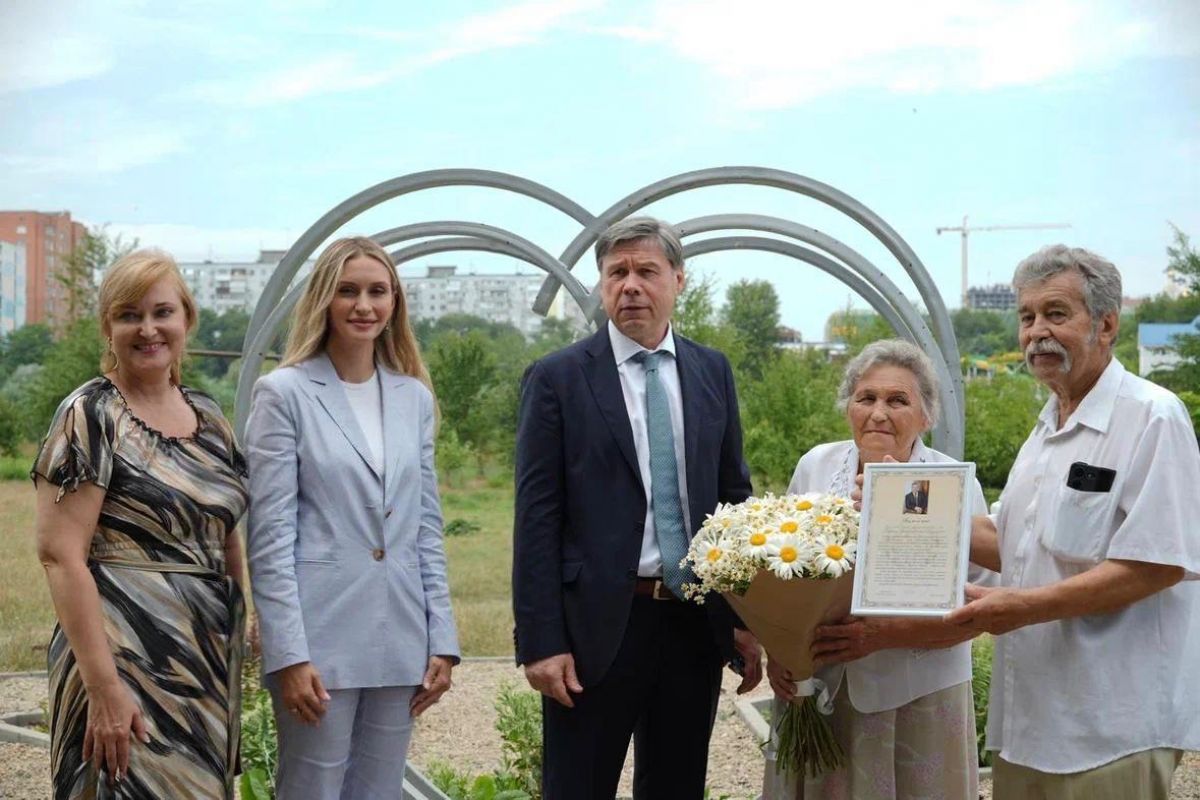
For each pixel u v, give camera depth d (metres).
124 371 3.06
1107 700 2.94
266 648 3.11
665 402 3.47
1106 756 2.93
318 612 3.18
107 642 2.92
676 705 3.46
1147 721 2.93
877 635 3.14
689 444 3.45
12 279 41.38
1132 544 2.85
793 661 3.18
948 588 2.92
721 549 3.01
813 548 2.93
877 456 3.25
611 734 3.40
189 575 3.03
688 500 3.42
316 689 3.13
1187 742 2.96
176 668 2.98
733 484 3.61
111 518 2.97
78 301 26.17
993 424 18.69
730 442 3.61
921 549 2.96
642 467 3.42
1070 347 2.97
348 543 3.22
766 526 3.00
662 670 3.44
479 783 4.61
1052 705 3.00
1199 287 22.08
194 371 19.58
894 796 3.23
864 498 3.03
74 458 2.90
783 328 31.44
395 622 3.26
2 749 5.63
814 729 3.25
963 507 2.96
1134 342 24.17
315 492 3.22
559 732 3.43
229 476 3.14
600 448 3.39
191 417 3.15
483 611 9.79
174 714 2.97
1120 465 2.93
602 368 3.47
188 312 3.15
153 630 2.96
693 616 3.47
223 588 3.10
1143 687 2.94
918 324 5.74
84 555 2.92
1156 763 2.95
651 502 3.41
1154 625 2.96
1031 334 3.02
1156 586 2.87
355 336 3.29
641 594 3.39
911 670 3.20
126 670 2.93
